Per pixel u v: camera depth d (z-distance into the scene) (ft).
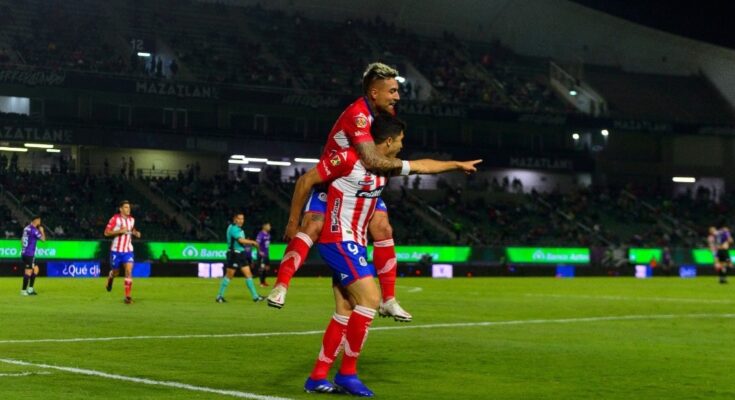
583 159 360.28
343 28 370.53
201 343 64.85
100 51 301.84
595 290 179.73
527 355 60.13
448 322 90.38
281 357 56.44
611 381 48.19
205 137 295.89
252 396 40.63
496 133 363.97
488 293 163.32
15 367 50.14
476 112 334.03
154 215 268.41
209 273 241.96
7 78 261.85
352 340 41.22
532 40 403.54
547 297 148.56
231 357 56.29
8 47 287.89
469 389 44.55
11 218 247.50
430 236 300.81
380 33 375.04
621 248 305.73
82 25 311.47
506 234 314.55
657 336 76.48
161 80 284.61
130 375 47.44
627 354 61.77
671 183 385.50
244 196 298.56
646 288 192.24
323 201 41.96
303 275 248.52
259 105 318.86
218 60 318.65
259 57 332.80
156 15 333.01
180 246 247.09
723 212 365.40
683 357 60.39
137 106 304.30
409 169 40.57
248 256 158.81
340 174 40.96
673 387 46.29
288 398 40.19
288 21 361.51
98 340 66.33
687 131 362.53
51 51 290.35
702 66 407.03
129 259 116.26
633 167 376.48
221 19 347.77
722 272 228.43
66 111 293.02
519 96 363.97
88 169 286.46
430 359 57.21
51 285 173.06
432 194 330.75
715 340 73.10
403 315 45.06
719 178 386.52
